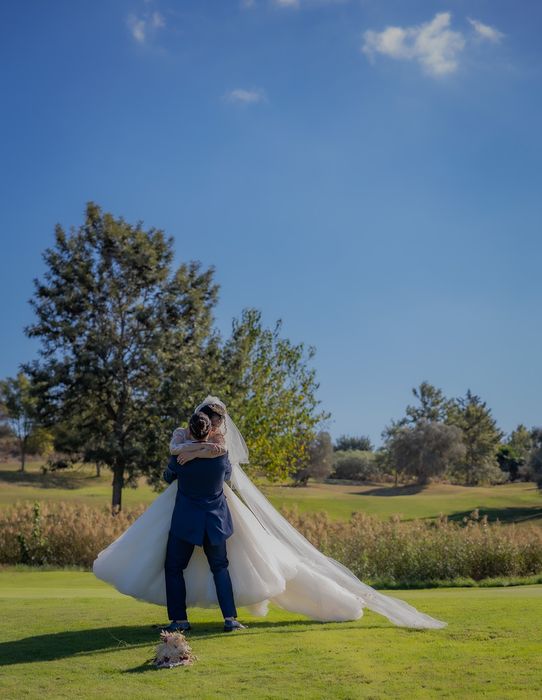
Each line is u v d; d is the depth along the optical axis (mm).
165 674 4551
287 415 36062
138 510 20984
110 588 11797
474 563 15602
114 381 36031
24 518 19656
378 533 16516
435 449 71562
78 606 7500
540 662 4617
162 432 34344
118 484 35656
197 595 6125
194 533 5910
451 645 5219
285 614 6996
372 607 6383
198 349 38000
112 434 35125
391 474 78875
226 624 5945
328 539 16875
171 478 6086
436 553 15656
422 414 83438
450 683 4211
